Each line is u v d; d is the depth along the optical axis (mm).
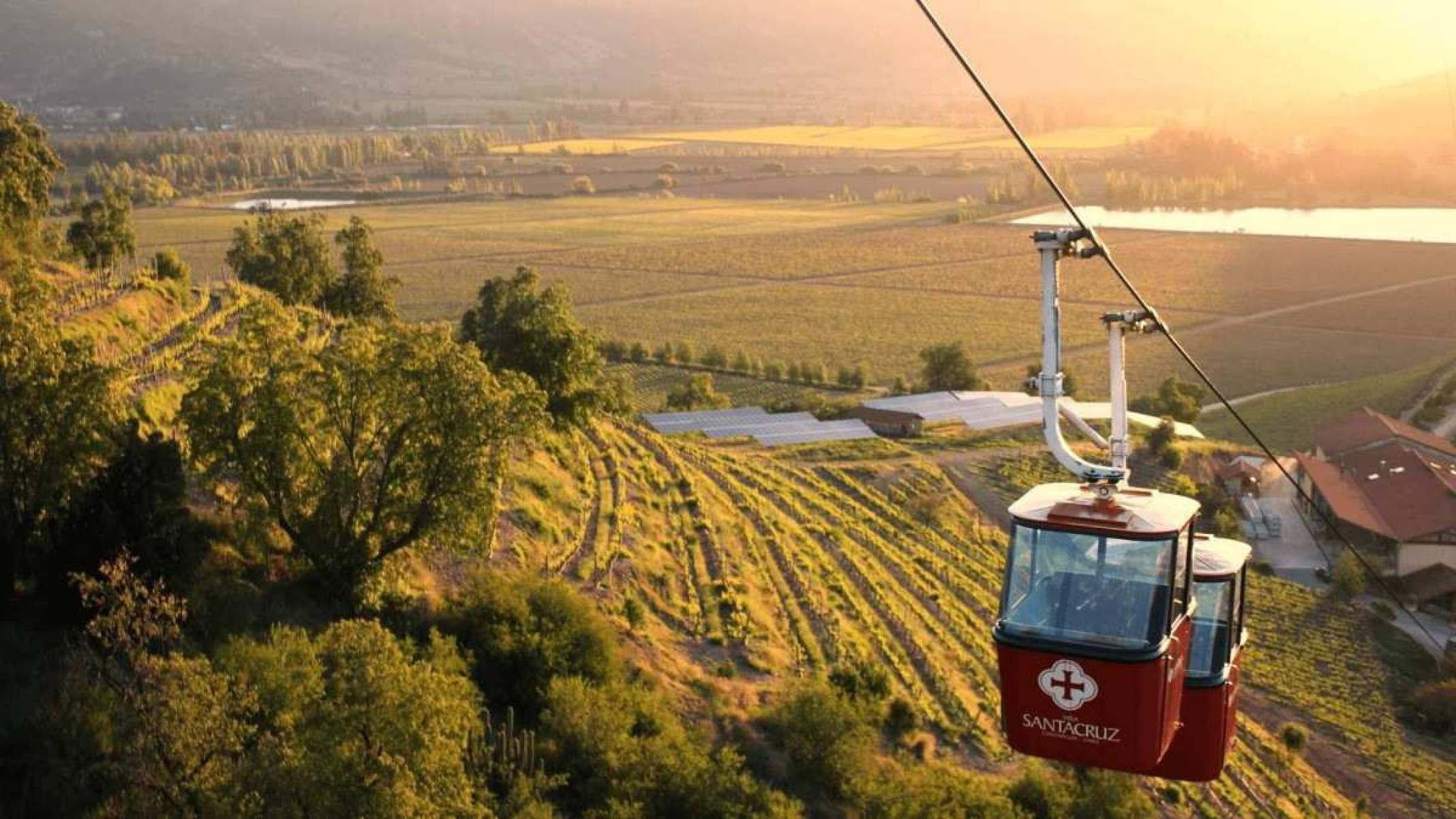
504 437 52938
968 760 59219
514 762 46094
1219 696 18516
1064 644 16422
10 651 39531
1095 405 144625
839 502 100250
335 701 33656
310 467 51625
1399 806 66062
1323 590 97375
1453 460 125000
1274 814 61625
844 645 67375
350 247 110125
